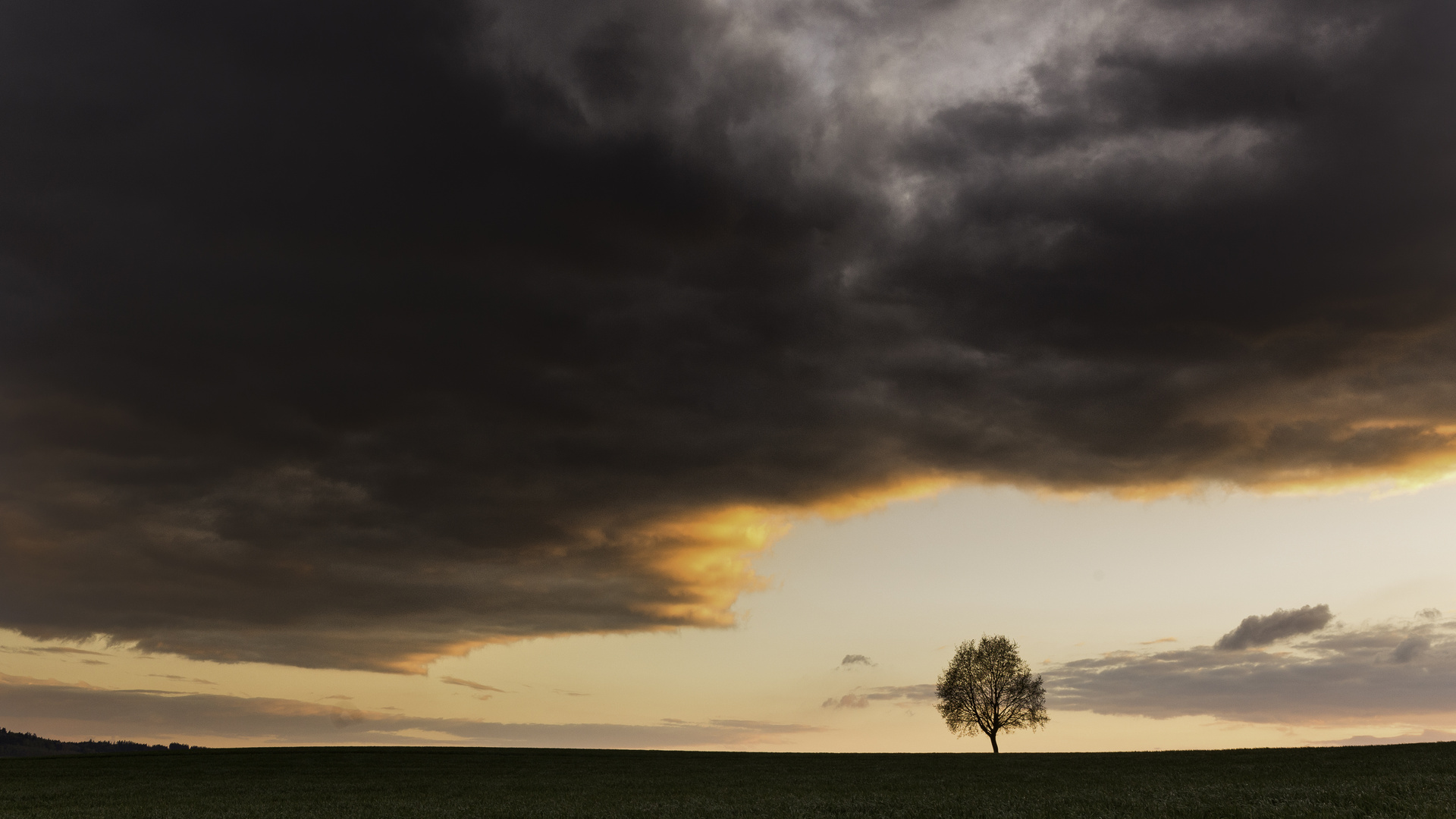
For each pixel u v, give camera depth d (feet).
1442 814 81.92
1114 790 125.80
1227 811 90.79
